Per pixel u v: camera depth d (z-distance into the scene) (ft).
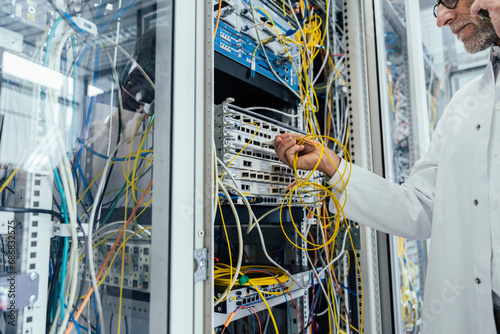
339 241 4.60
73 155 2.56
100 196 2.68
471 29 3.27
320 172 4.27
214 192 2.50
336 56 5.25
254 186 3.29
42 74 2.27
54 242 2.29
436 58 6.11
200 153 2.37
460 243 3.13
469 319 3.02
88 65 2.67
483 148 3.07
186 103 2.30
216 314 2.79
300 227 4.14
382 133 4.76
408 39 5.75
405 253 5.60
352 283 4.66
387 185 3.62
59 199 2.27
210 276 2.28
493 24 2.92
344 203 3.59
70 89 2.53
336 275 4.72
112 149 2.75
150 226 2.47
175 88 2.22
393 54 5.83
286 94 4.04
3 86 2.23
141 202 2.56
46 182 2.16
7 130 2.21
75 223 2.19
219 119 2.99
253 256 4.64
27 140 2.20
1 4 2.14
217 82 3.48
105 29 2.80
